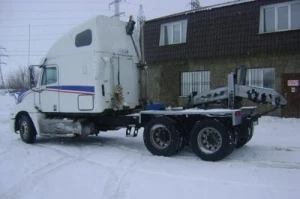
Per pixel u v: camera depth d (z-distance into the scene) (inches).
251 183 260.2
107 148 414.0
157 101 842.8
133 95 437.1
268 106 657.6
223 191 243.9
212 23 742.5
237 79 383.9
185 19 790.5
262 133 502.0
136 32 447.8
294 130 523.8
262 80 690.2
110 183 270.1
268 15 686.5
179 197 235.5
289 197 229.5
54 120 442.3
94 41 402.3
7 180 288.4
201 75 777.6
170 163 328.5
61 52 433.7
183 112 349.4
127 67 430.6
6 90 2014.0
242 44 697.0
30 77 465.1
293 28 661.3
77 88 417.7
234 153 366.6
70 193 251.0
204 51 746.8
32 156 376.2
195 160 339.0
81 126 424.5
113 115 419.8
